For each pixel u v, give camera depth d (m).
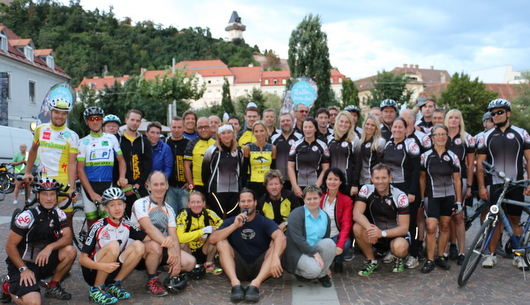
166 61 118.81
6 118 20.77
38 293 3.76
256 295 4.14
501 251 5.47
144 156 5.71
